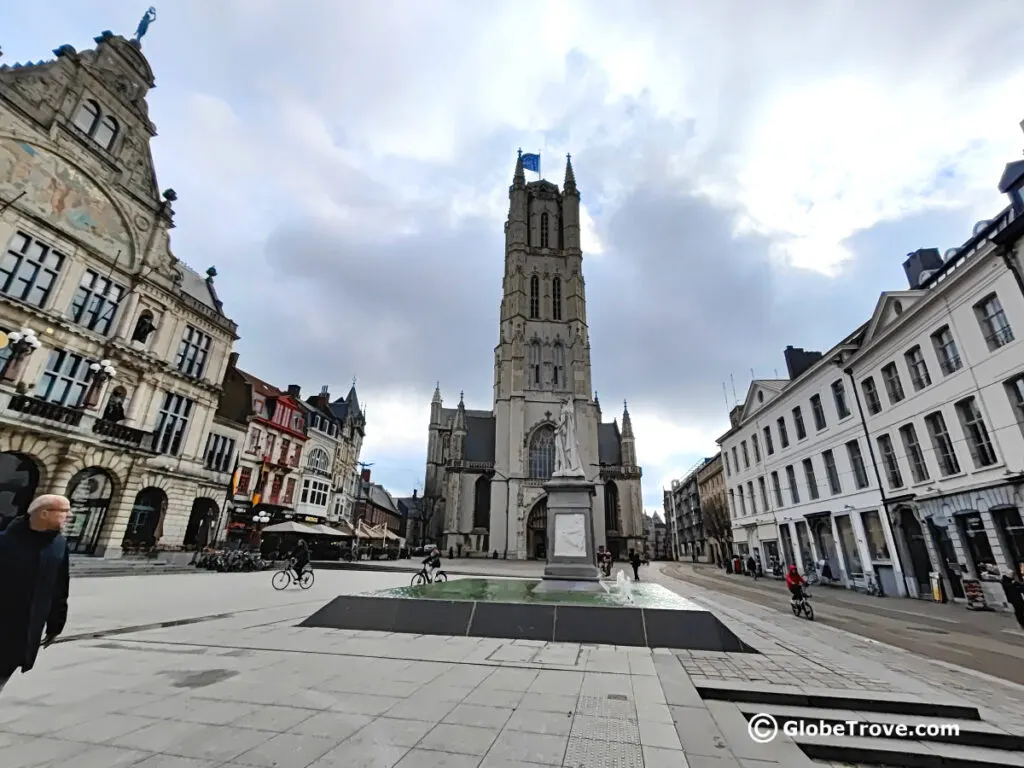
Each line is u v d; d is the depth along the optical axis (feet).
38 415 62.80
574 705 16.75
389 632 29.22
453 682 19.25
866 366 77.56
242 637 27.02
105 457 72.13
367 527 149.59
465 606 30.04
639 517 204.03
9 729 13.48
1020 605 40.70
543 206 249.55
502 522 185.06
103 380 69.41
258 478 119.14
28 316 63.93
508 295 223.92
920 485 66.03
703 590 72.43
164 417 85.15
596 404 243.81
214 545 89.92
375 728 14.28
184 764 11.58
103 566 65.10
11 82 64.54
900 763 14.79
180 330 88.69
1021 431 52.70
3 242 62.49
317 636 27.68
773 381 113.39
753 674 21.47
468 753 12.69
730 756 13.17
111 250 77.05
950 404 61.52
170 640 25.81
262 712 15.34
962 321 59.62
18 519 12.75
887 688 19.49
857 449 79.87
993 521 55.11
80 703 15.78
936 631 39.37
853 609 54.54
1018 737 15.62
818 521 90.02
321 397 160.35
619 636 27.30
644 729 14.73
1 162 62.64
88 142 73.72
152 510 82.53
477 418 244.63
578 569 42.37
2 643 11.62
